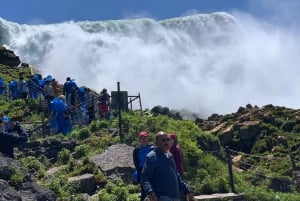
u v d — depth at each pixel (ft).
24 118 79.41
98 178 50.80
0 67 119.03
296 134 96.63
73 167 52.95
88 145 61.57
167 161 30.32
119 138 63.87
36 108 83.10
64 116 67.10
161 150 30.42
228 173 61.52
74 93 77.87
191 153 62.23
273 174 75.72
